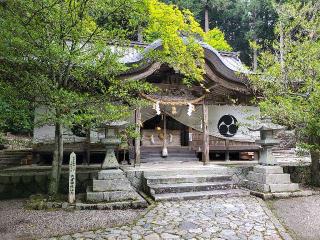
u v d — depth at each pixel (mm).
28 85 7309
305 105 9445
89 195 8078
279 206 8344
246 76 11516
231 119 14500
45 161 12352
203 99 12562
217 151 14461
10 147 16516
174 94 12305
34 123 7812
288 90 9750
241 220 6910
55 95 7047
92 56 7512
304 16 9648
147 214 7332
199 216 7195
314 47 9102
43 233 6027
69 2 7148
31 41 7062
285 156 16734
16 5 6672
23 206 8047
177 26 8258
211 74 11680
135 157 11344
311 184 11258
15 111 7426
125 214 7328
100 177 8422
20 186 9281
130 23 8023
